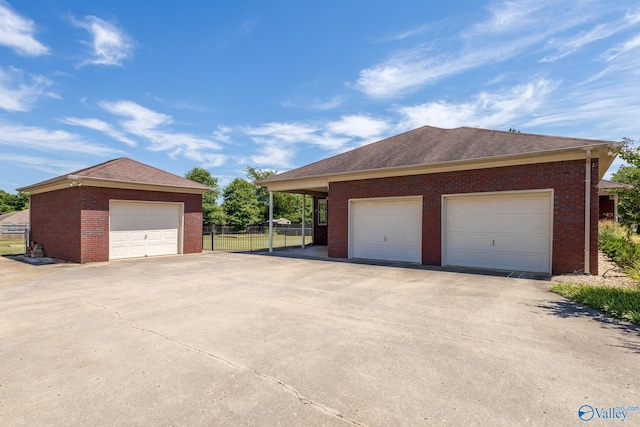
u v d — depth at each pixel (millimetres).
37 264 12266
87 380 3303
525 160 9289
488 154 9773
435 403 2828
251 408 2787
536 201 9352
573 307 5801
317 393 3021
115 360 3771
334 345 4176
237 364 3645
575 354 3799
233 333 4652
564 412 2662
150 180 14250
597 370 3387
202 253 15609
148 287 7887
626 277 7957
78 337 4527
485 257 10117
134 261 12828
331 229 13406
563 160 8828
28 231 16844
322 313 5625
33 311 5848
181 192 15273
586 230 8547
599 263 10844
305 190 17859
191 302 6426
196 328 4875
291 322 5145
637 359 3648
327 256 13719
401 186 11570
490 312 5543
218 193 43969
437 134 13430
